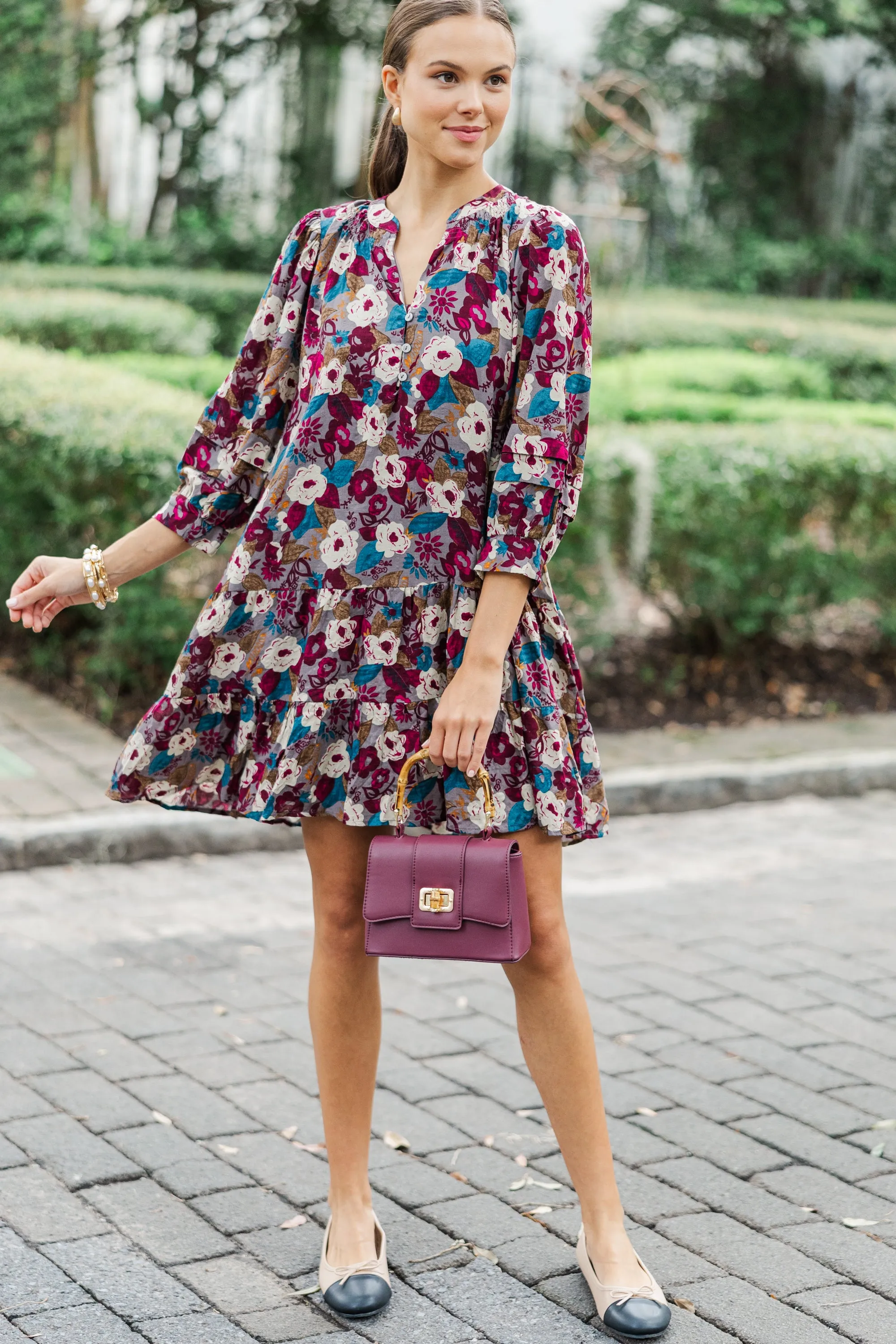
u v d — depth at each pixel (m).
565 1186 2.94
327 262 2.39
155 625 5.98
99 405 6.49
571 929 4.48
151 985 3.91
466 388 2.29
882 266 18.88
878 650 7.77
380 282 2.33
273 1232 2.74
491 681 2.26
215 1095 3.29
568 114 16.59
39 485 6.36
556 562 6.39
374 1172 2.98
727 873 5.09
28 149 16.39
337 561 2.35
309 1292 2.54
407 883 2.25
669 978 4.10
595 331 12.53
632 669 7.14
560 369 2.29
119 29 16.41
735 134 19.36
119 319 10.44
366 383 2.32
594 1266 2.49
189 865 4.97
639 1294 2.44
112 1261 2.62
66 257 15.80
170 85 16.70
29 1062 3.42
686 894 4.86
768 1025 3.80
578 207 13.43
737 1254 2.70
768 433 7.06
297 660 2.40
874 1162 3.08
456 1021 3.75
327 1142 2.58
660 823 5.70
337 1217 2.57
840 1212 2.87
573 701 2.47
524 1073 3.46
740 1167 3.05
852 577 7.09
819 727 6.73
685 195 19.39
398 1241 2.72
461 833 2.35
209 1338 2.39
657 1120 3.25
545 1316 2.48
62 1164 2.96
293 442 2.37
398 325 2.31
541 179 17.39
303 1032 3.65
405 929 2.26
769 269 18.50
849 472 6.86
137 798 2.51
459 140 2.27
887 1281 2.62
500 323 2.29
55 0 16.22
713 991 4.02
